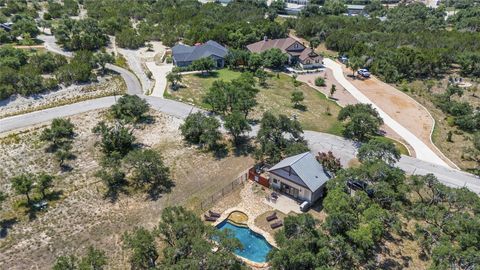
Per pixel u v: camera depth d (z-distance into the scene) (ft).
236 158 173.17
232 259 96.99
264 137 164.96
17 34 324.80
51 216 134.51
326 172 148.66
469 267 100.53
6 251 119.03
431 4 603.26
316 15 451.94
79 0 488.02
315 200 145.07
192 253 96.32
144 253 105.19
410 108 234.17
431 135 201.26
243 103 204.74
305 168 144.36
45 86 231.09
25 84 223.51
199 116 185.37
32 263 115.03
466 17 453.99
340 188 129.49
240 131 178.09
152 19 411.54
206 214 137.59
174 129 197.88
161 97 236.02
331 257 104.37
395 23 416.67
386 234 127.44
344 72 299.17
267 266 115.24
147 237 106.83
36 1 474.90
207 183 155.94
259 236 128.67
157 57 316.40
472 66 283.38
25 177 139.64
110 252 119.24
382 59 295.07
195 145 183.42
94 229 129.49
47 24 363.76
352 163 171.12
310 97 248.52
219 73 284.82
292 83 272.51
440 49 297.33
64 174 157.79
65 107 216.13
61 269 98.73
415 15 469.16
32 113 206.69
